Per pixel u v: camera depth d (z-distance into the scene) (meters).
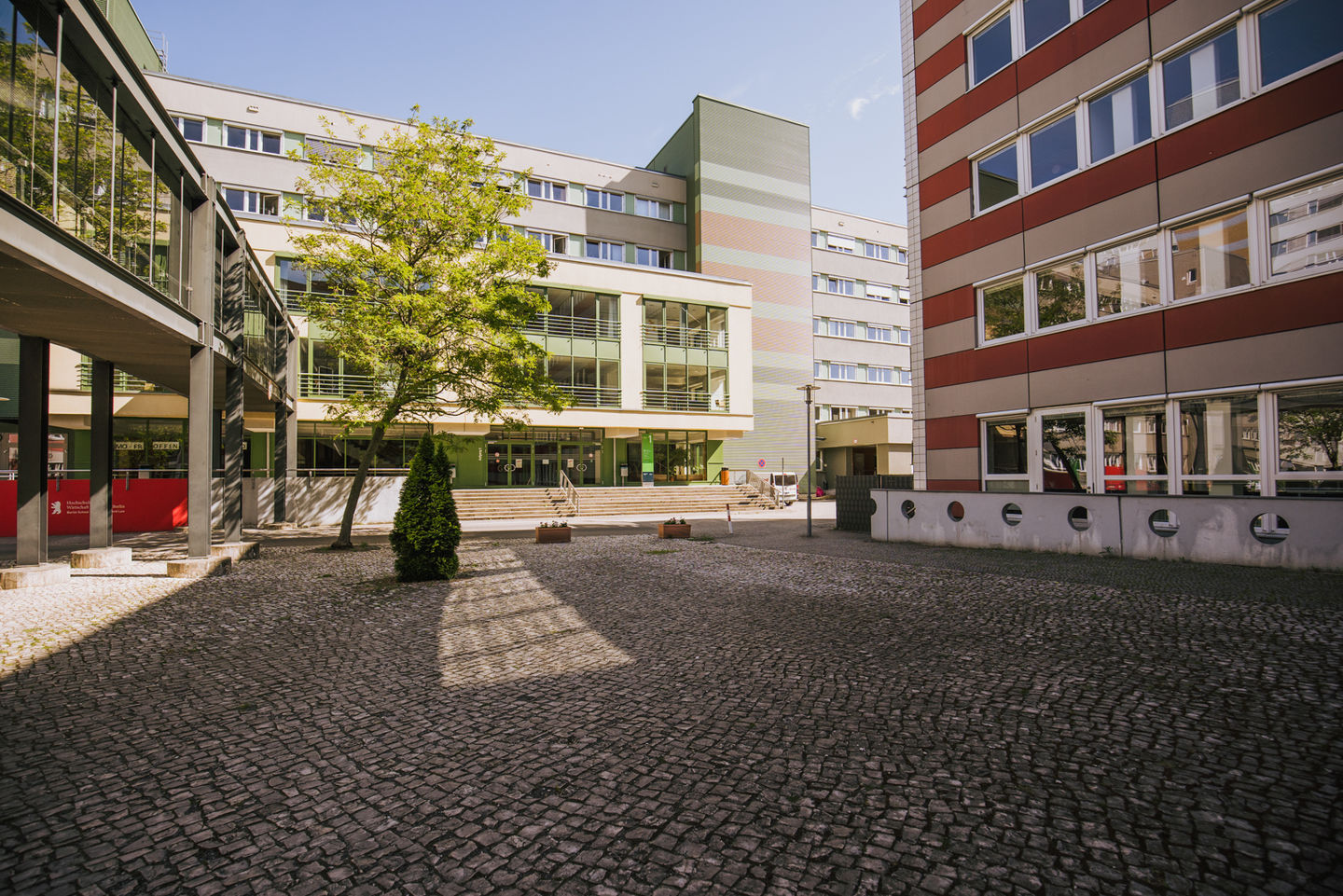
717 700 4.55
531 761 3.64
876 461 39.38
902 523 14.30
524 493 27.31
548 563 11.88
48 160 7.99
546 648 6.04
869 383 44.81
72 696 4.76
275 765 3.62
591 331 32.03
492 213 14.83
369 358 13.62
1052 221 13.83
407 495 10.09
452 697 4.72
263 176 28.67
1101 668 5.04
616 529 20.55
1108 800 3.08
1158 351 11.96
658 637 6.38
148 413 23.31
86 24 7.46
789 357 39.19
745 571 10.60
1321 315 9.96
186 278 11.39
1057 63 13.76
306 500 21.81
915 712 4.24
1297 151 10.23
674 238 38.41
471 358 14.49
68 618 7.40
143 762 3.67
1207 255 11.39
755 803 3.12
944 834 2.82
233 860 2.70
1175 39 11.75
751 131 38.97
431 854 2.73
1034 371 14.14
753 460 37.53
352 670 5.39
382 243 17.11
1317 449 10.08
